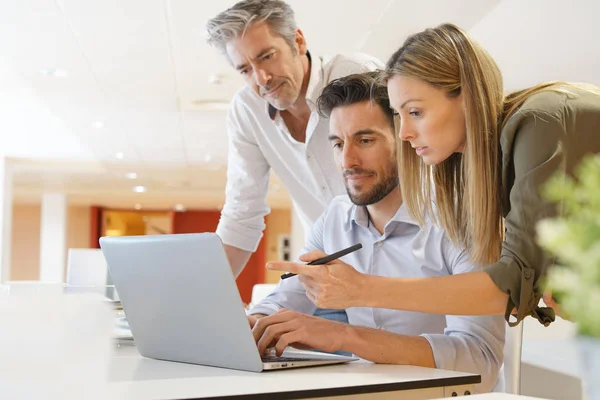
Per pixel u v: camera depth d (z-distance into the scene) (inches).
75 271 109.9
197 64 222.1
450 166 58.5
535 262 47.4
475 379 43.1
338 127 65.4
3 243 405.1
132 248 50.5
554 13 157.9
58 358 37.8
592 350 18.7
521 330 64.5
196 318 48.1
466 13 186.7
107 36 195.6
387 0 173.5
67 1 170.1
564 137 48.4
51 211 595.8
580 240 17.9
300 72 89.9
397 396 40.4
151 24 185.8
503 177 52.1
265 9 85.5
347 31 195.5
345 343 50.8
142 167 444.8
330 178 94.4
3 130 329.4
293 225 578.9
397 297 47.9
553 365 59.1
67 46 204.7
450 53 52.2
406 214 64.9
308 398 37.8
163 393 36.9
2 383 36.7
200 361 49.8
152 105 276.8
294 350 56.7
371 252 68.1
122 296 54.7
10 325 36.6
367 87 64.0
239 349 46.0
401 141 59.9
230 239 102.3
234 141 102.9
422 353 51.3
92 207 768.3
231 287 44.2
